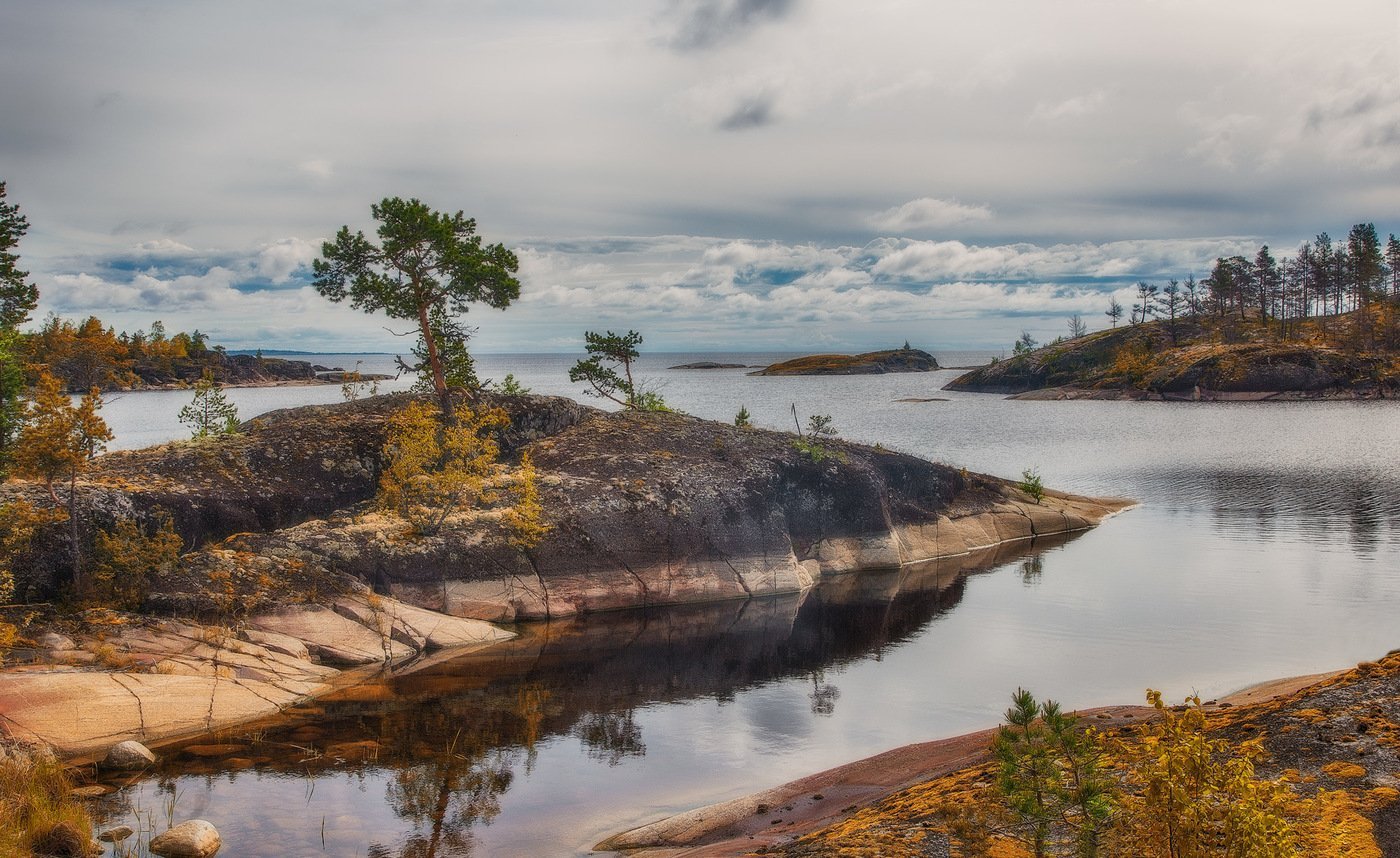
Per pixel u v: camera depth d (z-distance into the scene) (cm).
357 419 5169
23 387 4353
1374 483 7694
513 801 2305
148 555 3553
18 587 3384
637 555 4556
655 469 5062
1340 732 1909
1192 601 4203
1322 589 4338
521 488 4644
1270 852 1162
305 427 4984
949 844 1681
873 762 2498
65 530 3588
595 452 5294
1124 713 2673
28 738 2502
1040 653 3534
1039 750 1511
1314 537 5594
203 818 2167
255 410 15288
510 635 3931
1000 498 6269
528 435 5616
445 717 2923
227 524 4231
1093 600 4316
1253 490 7488
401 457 4534
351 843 2062
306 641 3488
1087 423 13788
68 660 2992
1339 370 17550
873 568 5231
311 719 2881
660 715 2966
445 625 3847
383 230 5347
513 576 4253
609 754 2623
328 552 3981
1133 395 18950
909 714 2939
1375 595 4200
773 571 4788
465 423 5106
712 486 4950
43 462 3347
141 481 4178
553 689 3225
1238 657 3350
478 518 4381
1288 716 2041
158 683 2892
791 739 2745
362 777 2439
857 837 1775
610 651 3709
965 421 14338
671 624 4134
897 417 15138
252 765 2503
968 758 2370
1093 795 1445
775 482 5216
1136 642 3609
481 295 5694
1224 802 1413
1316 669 3164
